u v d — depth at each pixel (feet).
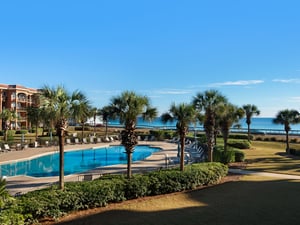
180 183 50.98
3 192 31.83
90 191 40.55
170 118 57.06
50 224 35.19
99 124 280.72
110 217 37.65
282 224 35.17
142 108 49.60
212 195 48.91
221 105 73.92
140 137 171.83
